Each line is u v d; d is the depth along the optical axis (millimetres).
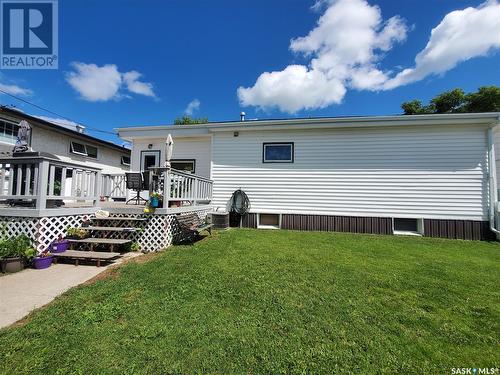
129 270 3400
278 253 4402
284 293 2686
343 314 2258
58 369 1489
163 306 2338
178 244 5168
